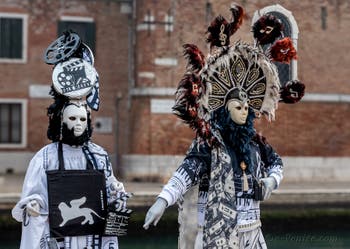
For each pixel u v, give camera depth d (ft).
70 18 91.30
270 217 63.98
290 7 82.64
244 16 21.47
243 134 20.86
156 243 58.29
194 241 20.62
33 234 20.38
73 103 21.15
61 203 20.61
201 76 20.49
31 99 90.84
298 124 83.76
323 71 85.35
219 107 21.06
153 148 80.53
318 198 65.16
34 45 90.84
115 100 91.09
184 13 81.25
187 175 19.98
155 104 80.79
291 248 55.62
